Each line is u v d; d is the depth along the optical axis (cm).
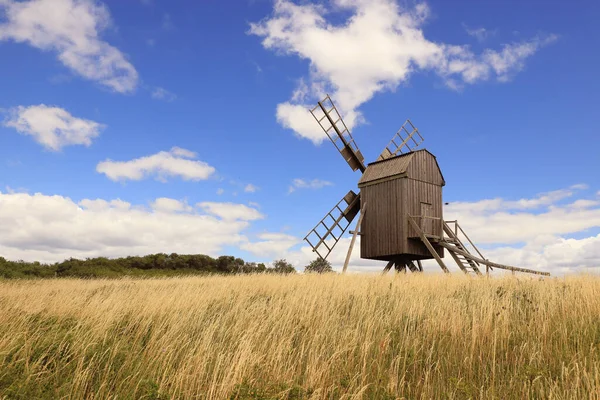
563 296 1252
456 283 1612
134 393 681
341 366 819
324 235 2934
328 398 717
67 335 874
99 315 1058
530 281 1566
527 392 679
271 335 948
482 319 1008
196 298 1326
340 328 1010
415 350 872
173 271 3853
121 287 1844
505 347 898
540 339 918
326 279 1786
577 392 673
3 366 743
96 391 695
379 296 1376
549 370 773
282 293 1462
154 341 898
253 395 671
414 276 1888
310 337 944
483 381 762
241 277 2080
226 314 1117
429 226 2658
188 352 852
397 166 2680
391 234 2630
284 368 790
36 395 671
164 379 725
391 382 727
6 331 902
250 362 780
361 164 3077
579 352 820
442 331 989
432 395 718
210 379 752
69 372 745
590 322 978
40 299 1290
